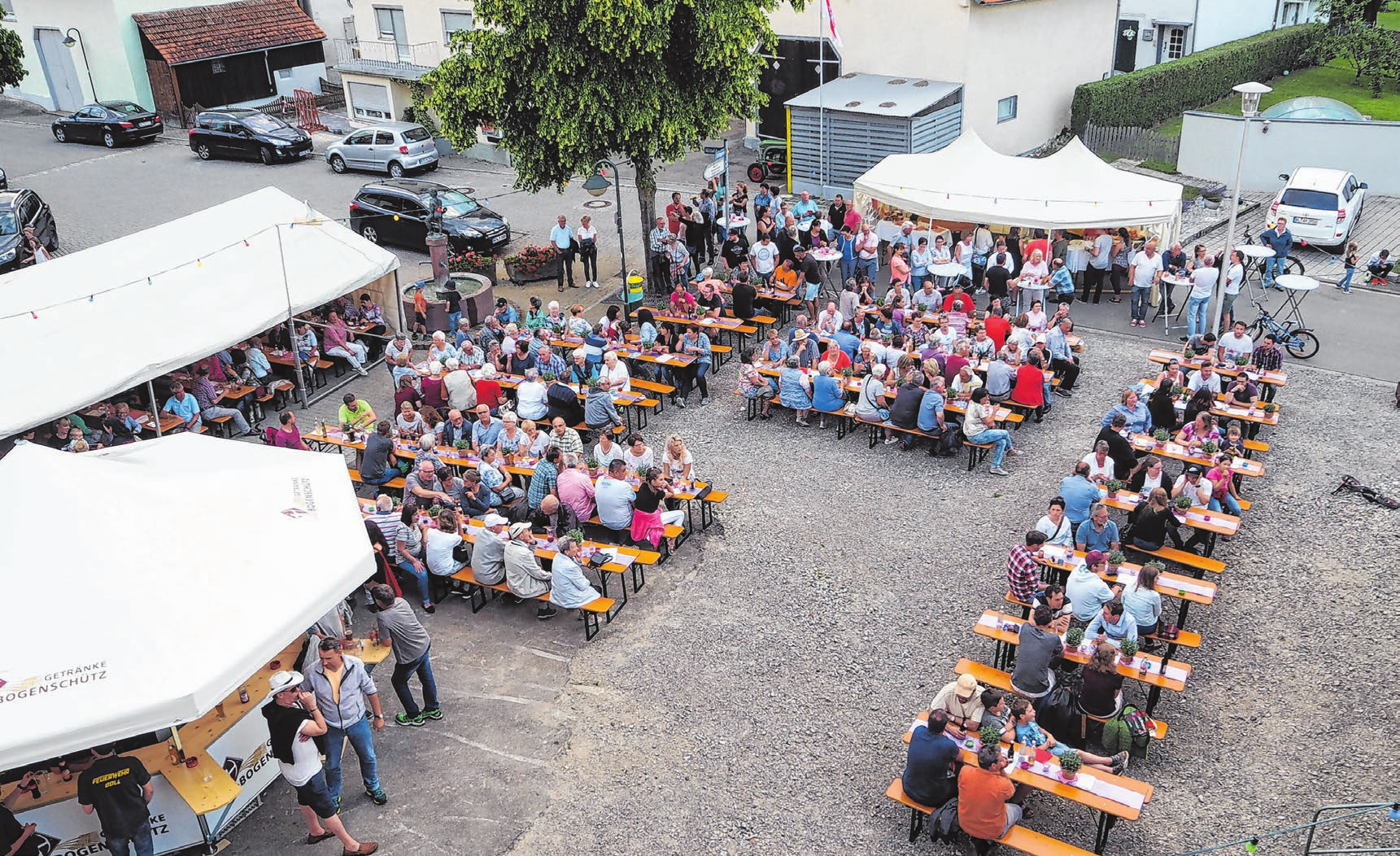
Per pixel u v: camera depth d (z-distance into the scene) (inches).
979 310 837.2
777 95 1146.0
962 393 642.2
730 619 503.2
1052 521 490.0
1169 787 394.0
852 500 596.4
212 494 410.3
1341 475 592.4
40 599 354.0
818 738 427.5
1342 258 919.0
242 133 1289.4
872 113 1004.6
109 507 381.4
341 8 1646.2
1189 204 1030.4
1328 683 442.9
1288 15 1571.1
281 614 370.6
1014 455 634.8
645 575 540.7
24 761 321.7
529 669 476.7
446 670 478.6
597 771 415.5
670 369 729.0
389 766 422.9
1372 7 1449.3
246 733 397.7
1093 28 1194.0
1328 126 1057.5
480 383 661.3
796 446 661.9
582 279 933.8
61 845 362.0
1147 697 438.0
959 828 366.6
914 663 467.5
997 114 1109.1
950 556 541.0
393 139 1198.3
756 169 1157.1
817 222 886.4
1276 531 546.6
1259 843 367.9
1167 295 783.1
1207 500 512.4
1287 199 924.0
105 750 350.3
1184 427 582.9
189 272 696.4
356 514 442.3
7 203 954.7
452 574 513.3
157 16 1465.3
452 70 783.7
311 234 762.8
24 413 576.4
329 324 775.7
